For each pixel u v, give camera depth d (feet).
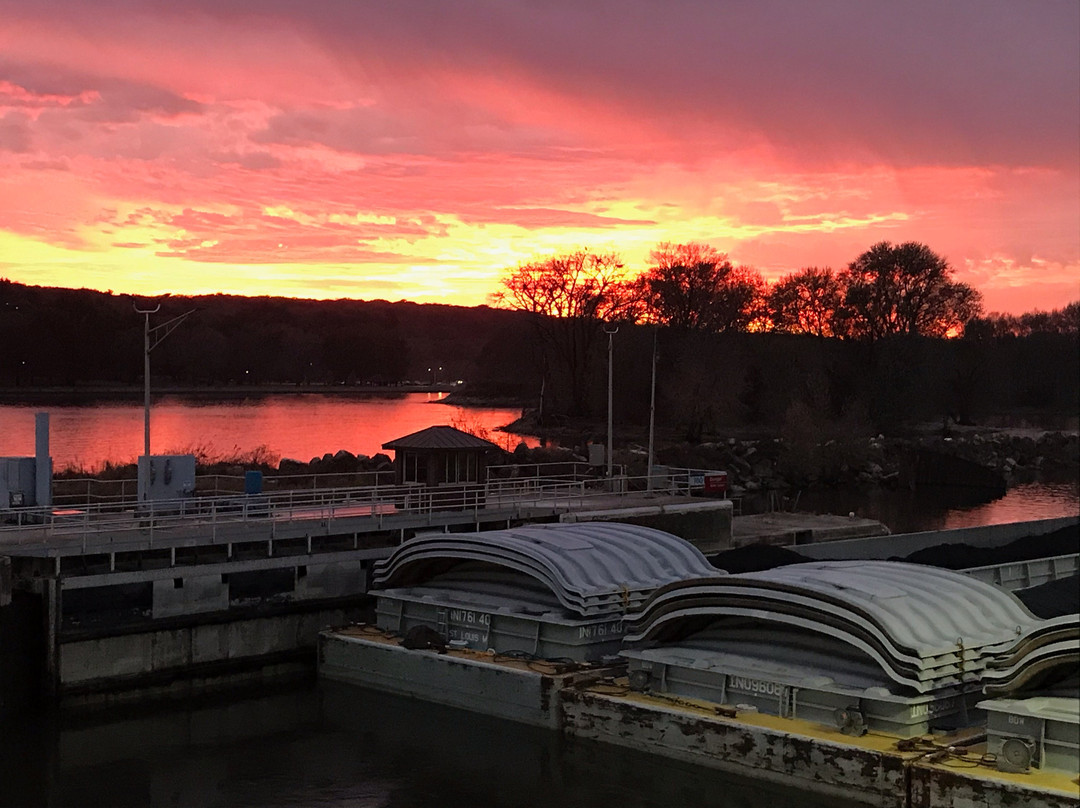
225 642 113.39
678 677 92.94
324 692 111.86
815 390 357.82
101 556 110.52
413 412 538.88
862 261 408.67
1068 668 78.74
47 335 545.85
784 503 268.82
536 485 178.50
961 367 453.99
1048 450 397.60
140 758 93.45
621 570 108.99
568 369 447.42
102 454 261.24
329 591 122.83
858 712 81.05
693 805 83.51
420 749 95.71
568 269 426.10
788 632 92.68
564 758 93.30
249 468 216.74
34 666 103.55
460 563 118.62
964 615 88.84
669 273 412.16
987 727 76.89
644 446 338.34
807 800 79.71
